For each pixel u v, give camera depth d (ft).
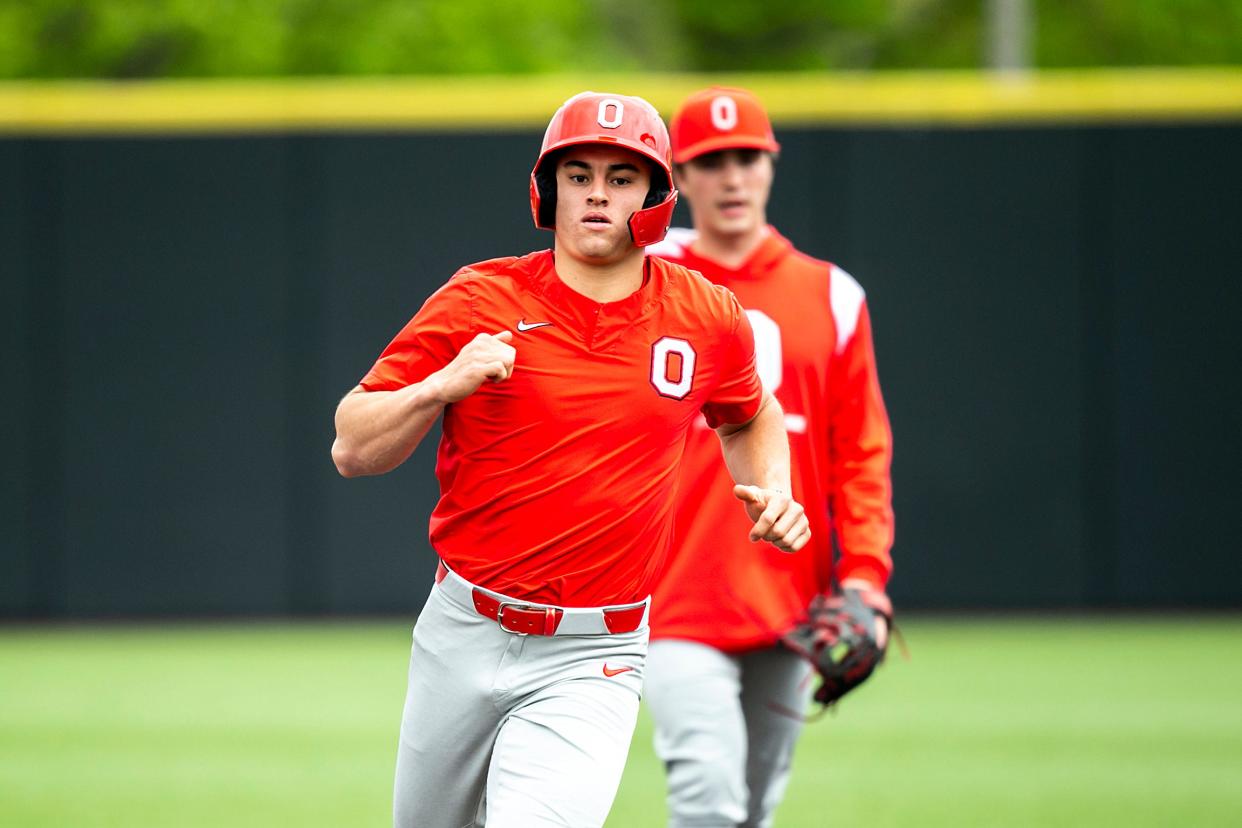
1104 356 134.62
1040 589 135.44
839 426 57.47
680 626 54.95
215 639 130.62
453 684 41.68
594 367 39.93
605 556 40.75
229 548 135.23
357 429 39.09
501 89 134.51
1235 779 83.82
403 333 40.75
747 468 44.52
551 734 40.52
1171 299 134.41
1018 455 134.92
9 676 115.75
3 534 135.03
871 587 56.24
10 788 82.33
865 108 134.41
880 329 134.72
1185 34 320.09
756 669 57.88
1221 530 134.72
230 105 134.72
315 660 121.08
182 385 134.92
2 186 134.51
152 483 135.03
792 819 75.31
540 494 40.06
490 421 39.96
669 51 321.93
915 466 135.13
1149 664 117.91
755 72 325.01
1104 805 78.13
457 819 43.80
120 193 134.72
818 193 134.51
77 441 134.92
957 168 134.41
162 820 75.25
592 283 40.22
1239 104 133.59
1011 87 134.31
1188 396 134.31
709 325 41.19
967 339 134.62
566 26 295.28
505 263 40.96
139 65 272.10
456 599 41.50
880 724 98.99
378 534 135.13
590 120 39.34
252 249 134.92
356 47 269.85
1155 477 134.62
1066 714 101.45
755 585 55.16
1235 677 113.09
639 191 39.75
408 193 135.03
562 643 41.14
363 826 74.23
